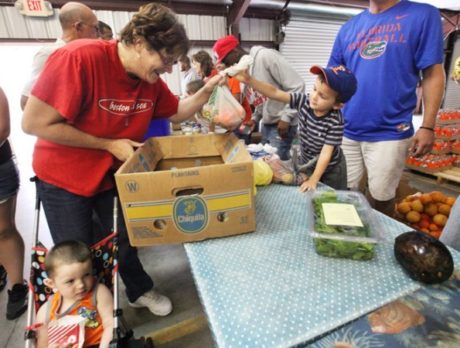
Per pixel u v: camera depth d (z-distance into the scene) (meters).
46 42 4.08
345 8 5.96
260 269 0.73
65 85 0.90
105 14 4.30
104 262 1.14
